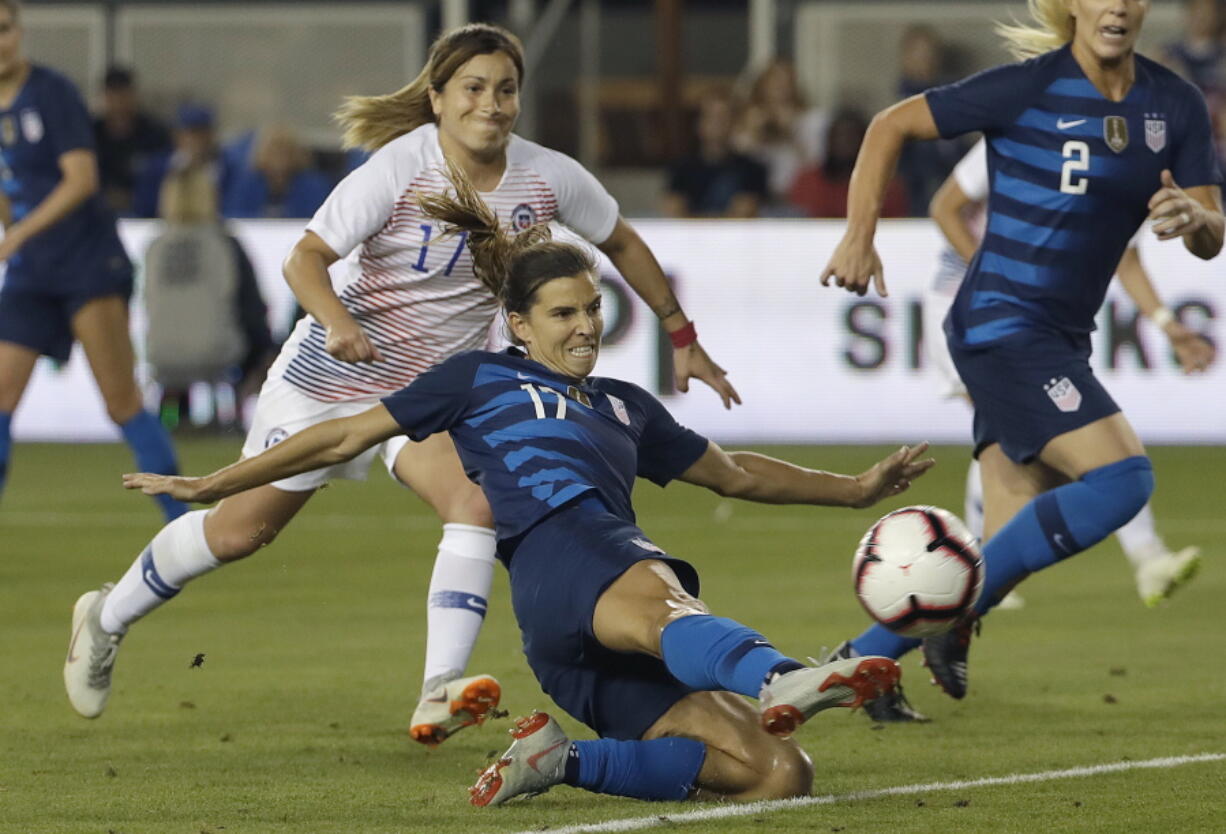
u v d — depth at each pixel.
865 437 58.25
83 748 19.91
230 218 63.59
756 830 15.80
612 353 57.91
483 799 16.83
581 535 16.81
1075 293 22.33
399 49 74.00
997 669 24.84
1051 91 22.11
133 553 36.91
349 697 22.92
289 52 74.19
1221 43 64.56
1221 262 56.19
